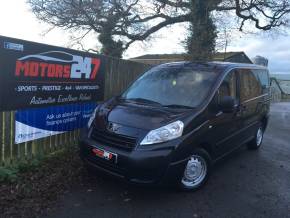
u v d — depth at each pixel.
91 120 5.07
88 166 4.79
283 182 5.41
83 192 4.52
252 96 6.75
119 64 8.07
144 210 4.12
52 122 5.84
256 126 7.15
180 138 4.33
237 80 6.03
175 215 4.04
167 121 4.39
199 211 4.18
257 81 7.21
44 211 3.90
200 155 4.77
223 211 4.22
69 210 3.98
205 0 17.39
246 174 5.73
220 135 5.20
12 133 5.03
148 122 4.38
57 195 4.35
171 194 4.65
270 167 6.22
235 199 4.62
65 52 5.82
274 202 4.59
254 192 4.91
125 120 4.50
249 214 4.18
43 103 5.48
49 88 5.56
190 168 4.66
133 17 19.94
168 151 4.20
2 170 4.67
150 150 4.15
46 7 18.84
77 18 18.78
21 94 5.00
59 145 6.16
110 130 4.51
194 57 17.30
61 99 5.92
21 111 5.13
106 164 4.44
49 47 5.42
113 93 7.94
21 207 3.93
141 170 4.13
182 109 4.78
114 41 19.75
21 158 5.26
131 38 20.39
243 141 6.46
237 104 5.86
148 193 4.64
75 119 6.48
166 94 5.27
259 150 7.58
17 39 4.78
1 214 3.72
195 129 4.56
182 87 5.31
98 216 3.89
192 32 17.66
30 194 4.29
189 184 4.71
